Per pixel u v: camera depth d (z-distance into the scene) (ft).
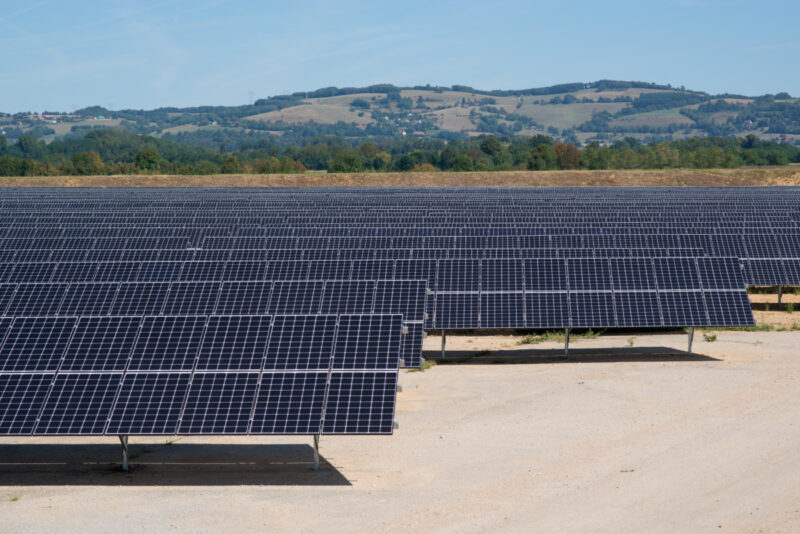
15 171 526.57
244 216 211.00
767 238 156.56
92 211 227.40
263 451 79.77
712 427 84.02
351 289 106.93
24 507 65.92
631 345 125.90
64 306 108.88
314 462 73.97
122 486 70.69
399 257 146.51
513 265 121.70
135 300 109.19
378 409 71.26
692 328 118.01
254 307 106.52
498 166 636.07
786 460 73.87
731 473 71.10
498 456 76.84
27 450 80.94
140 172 543.39
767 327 137.69
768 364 111.24
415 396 98.58
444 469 73.67
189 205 249.75
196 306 107.55
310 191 331.98
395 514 63.62
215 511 64.49
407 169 637.30
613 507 64.34
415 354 100.53
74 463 77.00
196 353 76.74
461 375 108.78
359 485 70.08
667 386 100.48
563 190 336.49
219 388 73.51
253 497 67.51
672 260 120.06
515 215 216.74
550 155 570.87
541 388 100.94
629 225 190.08
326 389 73.00
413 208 235.20
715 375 105.50
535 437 82.17
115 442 83.56
